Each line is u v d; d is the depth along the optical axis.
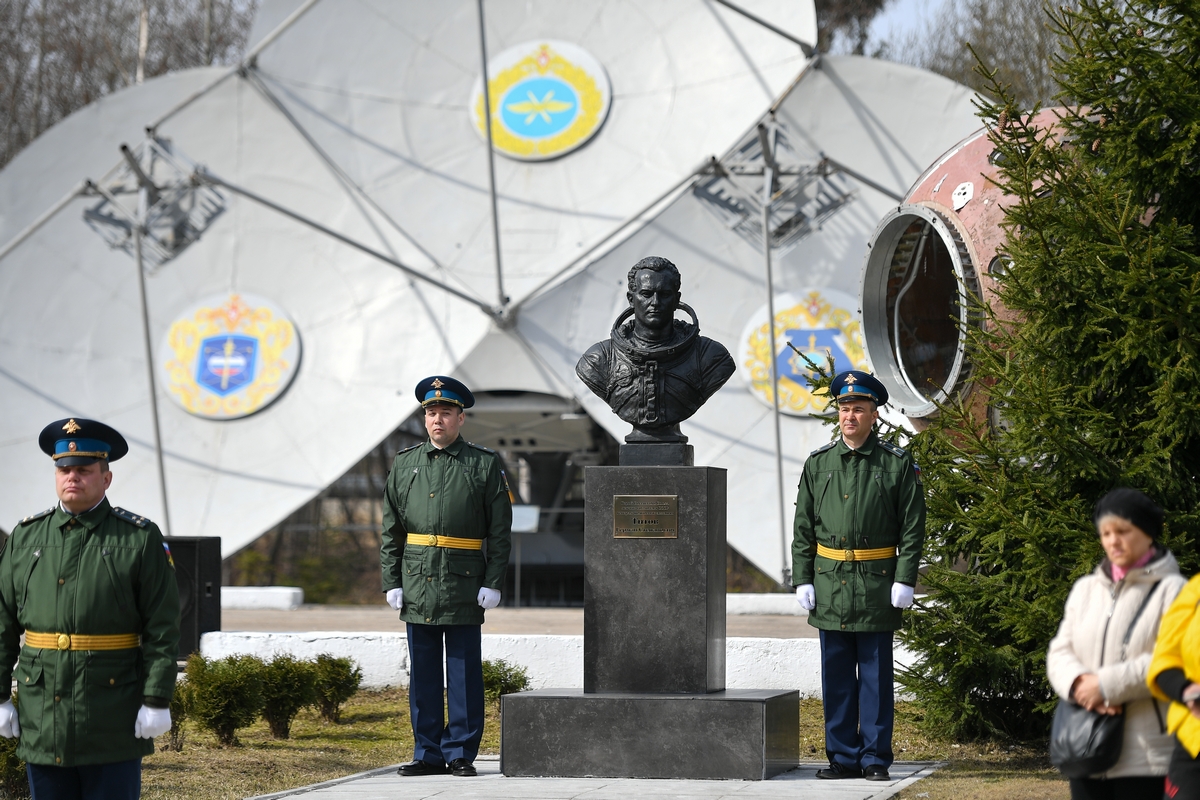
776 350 24.45
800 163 26.52
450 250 27.81
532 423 27.38
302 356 26.91
